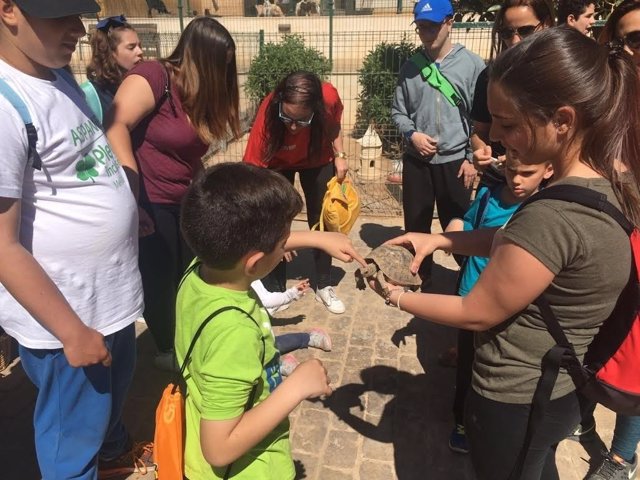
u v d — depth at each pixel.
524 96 1.32
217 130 2.88
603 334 1.51
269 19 14.80
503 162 2.43
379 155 7.44
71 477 2.04
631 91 1.35
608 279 1.38
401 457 2.81
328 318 4.08
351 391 3.29
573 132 1.35
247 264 1.51
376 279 1.88
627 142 1.39
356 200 3.87
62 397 1.95
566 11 3.28
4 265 1.54
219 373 1.43
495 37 3.25
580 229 1.32
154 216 2.94
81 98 1.86
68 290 1.83
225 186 1.47
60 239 1.76
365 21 13.36
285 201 1.52
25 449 2.83
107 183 1.88
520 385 1.56
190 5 15.92
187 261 3.19
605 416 3.07
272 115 3.59
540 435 1.60
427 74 3.97
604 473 2.55
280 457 1.70
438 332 3.90
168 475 1.67
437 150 4.05
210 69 2.69
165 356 3.42
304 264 4.98
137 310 2.12
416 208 4.28
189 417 1.65
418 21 3.88
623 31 2.68
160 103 2.70
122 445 2.61
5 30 1.54
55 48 1.60
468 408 1.77
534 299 1.43
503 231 1.46
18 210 1.57
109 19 3.70
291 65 9.74
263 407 1.51
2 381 3.34
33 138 1.59
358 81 8.93
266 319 1.66
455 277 4.68
